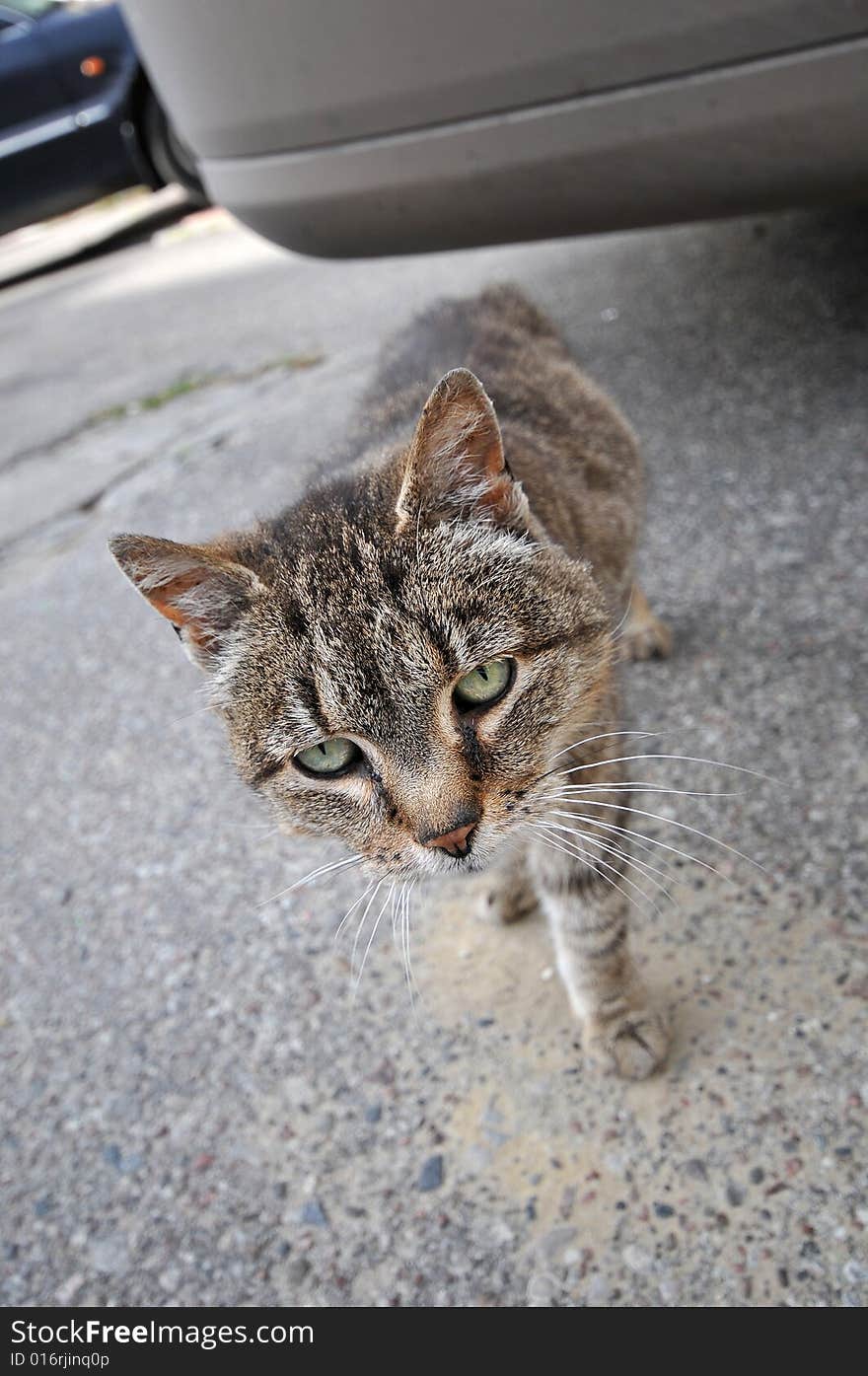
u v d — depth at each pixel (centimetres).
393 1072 31
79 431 81
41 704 52
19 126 128
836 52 33
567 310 71
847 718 37
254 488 62
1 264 157
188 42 44
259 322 91
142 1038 35
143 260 128
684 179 40
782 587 43
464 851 26
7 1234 30
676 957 31
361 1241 28
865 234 67
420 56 39
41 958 38
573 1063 30
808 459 50
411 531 25
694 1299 25
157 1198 30
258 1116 31
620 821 31
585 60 36
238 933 37
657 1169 27
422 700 24
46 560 64
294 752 26
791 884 32
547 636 26
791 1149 26
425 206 44
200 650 27
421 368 39
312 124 43
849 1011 29
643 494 42
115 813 44
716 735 38
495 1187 28
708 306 66
